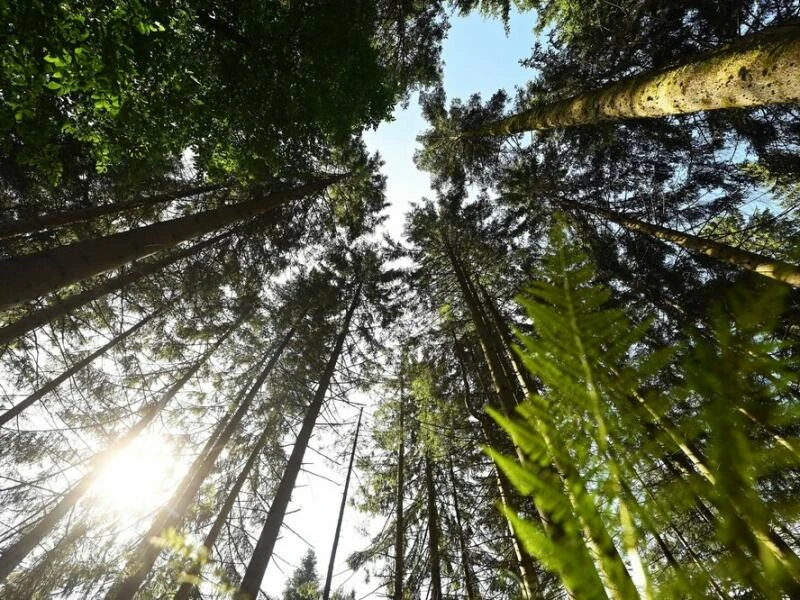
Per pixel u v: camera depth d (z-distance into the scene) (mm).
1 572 8164
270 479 13766
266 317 15188
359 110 8320
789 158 7023
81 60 4148
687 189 8758
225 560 10758
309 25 7051
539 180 11609
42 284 3904
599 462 470
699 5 6723
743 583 337
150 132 5891
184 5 5344
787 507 332
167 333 12883
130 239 5094
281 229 13609
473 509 9008
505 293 12352
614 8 7961
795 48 3307
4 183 8055
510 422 565
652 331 8031
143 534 9750
